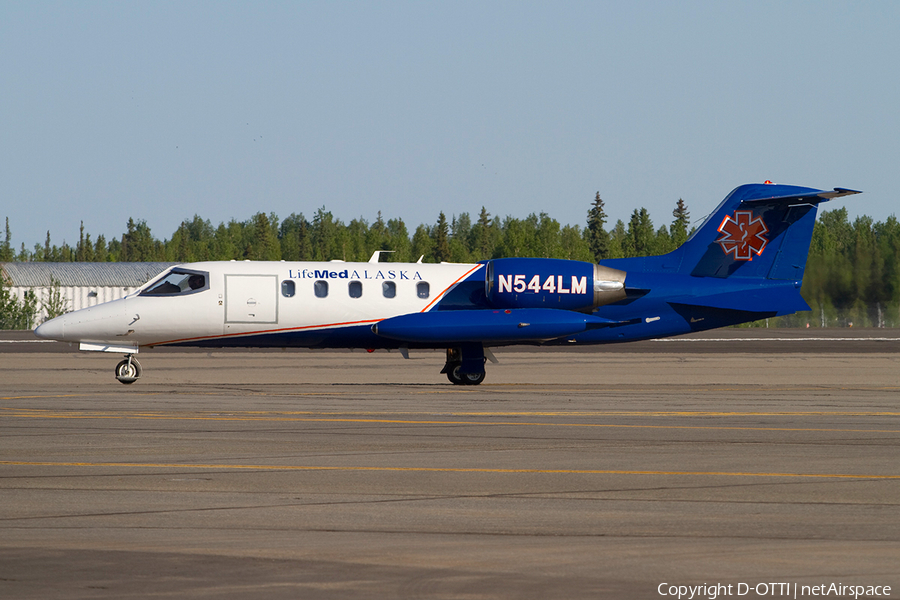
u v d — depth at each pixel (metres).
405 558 29.91
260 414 65.25
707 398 80.25
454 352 96.81
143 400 73.94
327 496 38.72
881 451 50.84
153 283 92.81
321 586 27.02
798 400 78.81
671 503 37.97
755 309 97.75
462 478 42.66
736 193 99.19
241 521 34.50
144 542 31.58
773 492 40.12
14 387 86.25
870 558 30.36
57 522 34.12
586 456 48.72
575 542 32.00
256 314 92.75
